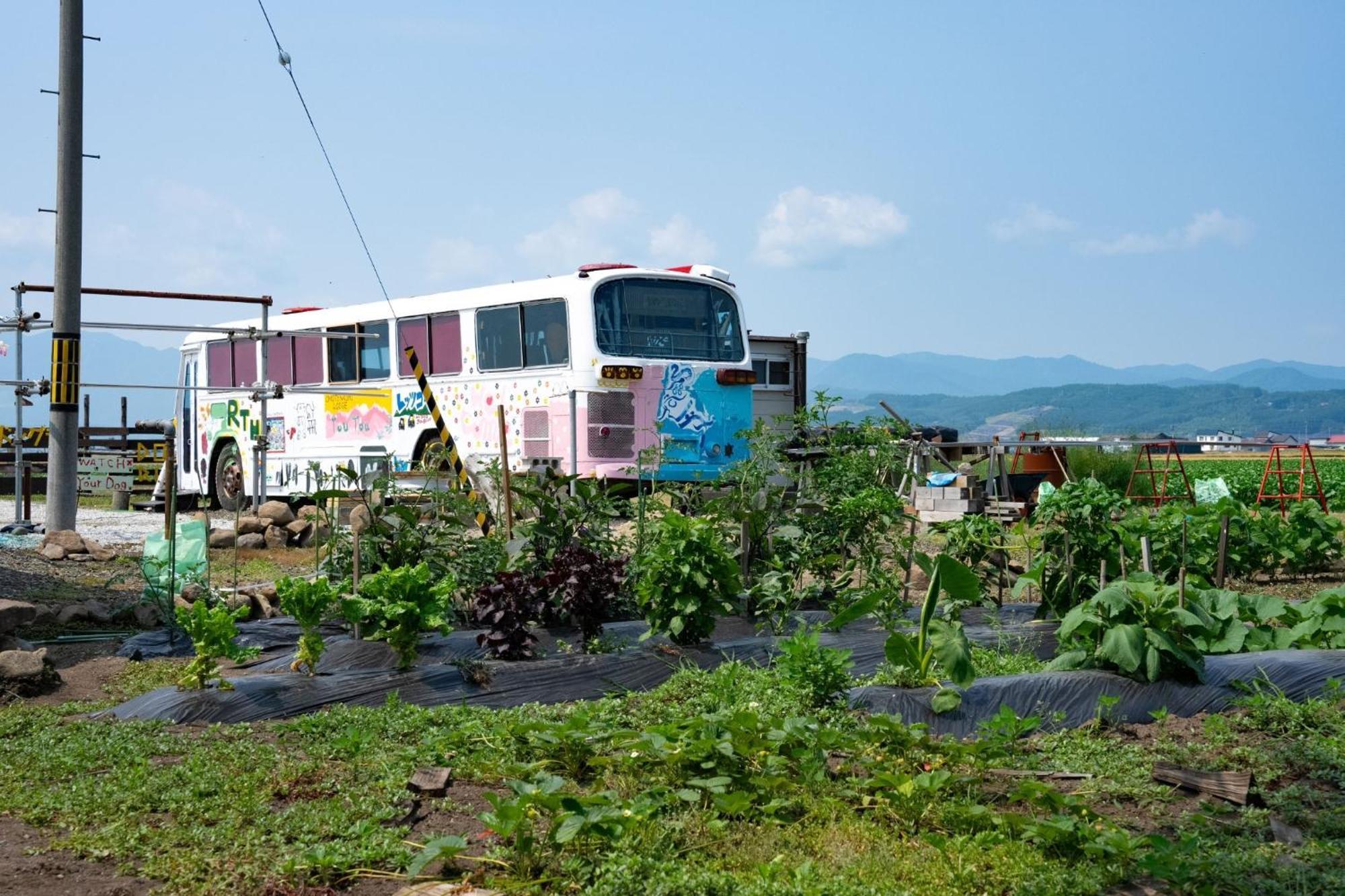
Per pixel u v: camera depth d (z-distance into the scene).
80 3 16.34
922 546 15.18
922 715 7.38
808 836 5.38
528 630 9.56
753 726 6.20
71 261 16.25
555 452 18.80
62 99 16.28
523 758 6.52
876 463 13.73
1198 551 13.56
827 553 11.99
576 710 7.59
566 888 4.79
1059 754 6.72
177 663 9.27
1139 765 6.55
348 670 8.48
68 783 6.13
